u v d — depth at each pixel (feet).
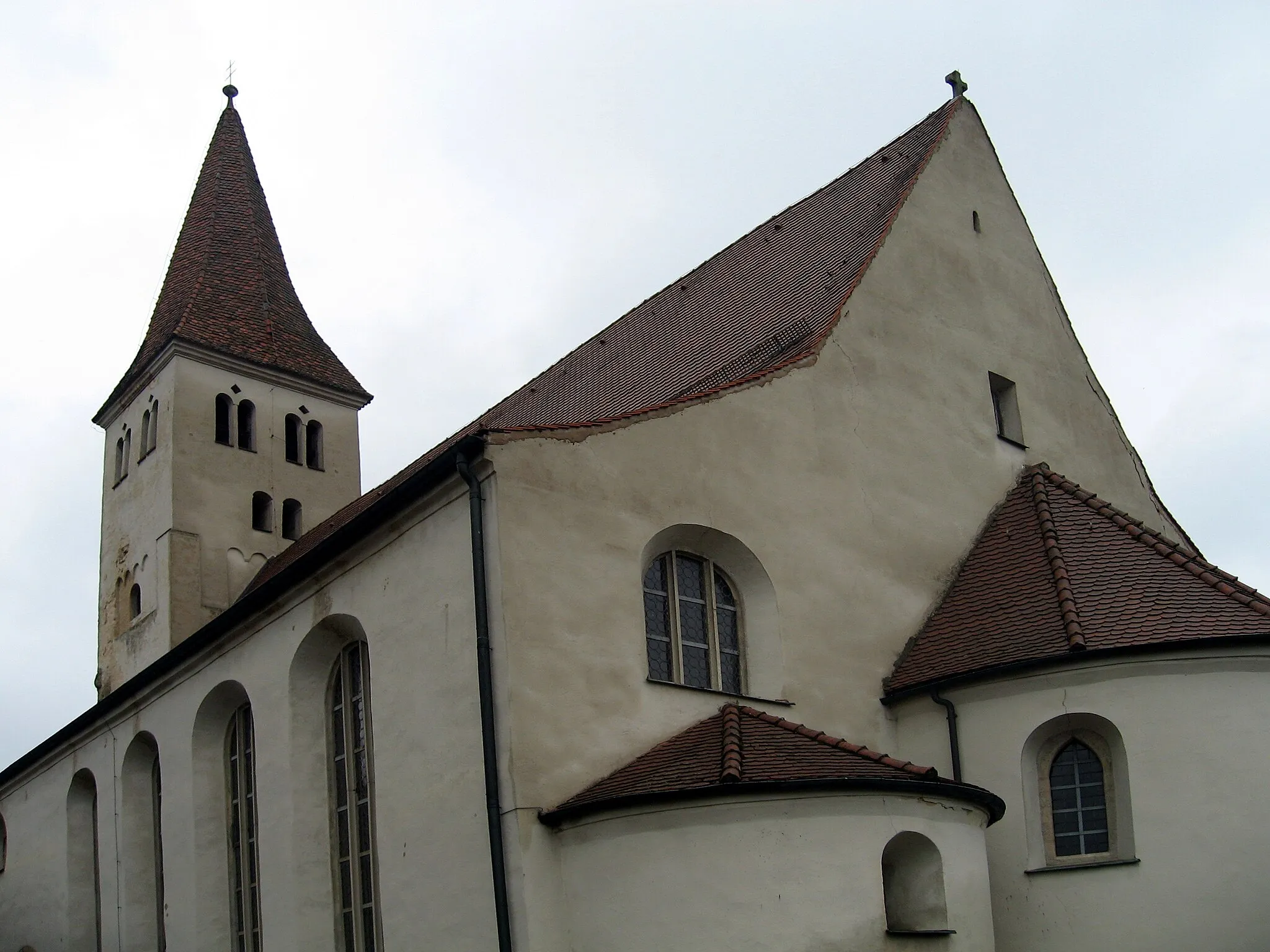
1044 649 72.28
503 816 62.34
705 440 74.74
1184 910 67.21
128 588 136.77
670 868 60.39
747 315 94.38
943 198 94.84
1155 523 102.12
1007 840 71.46
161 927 96.73
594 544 68.28
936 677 75.72
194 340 137.69
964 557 85.92
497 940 61.52
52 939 109.19
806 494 78.54
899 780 62.28
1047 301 100.78
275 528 137.59
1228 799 67.87
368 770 76.07
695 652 73.00
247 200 157.79
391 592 71.56
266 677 82.28
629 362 104.27
